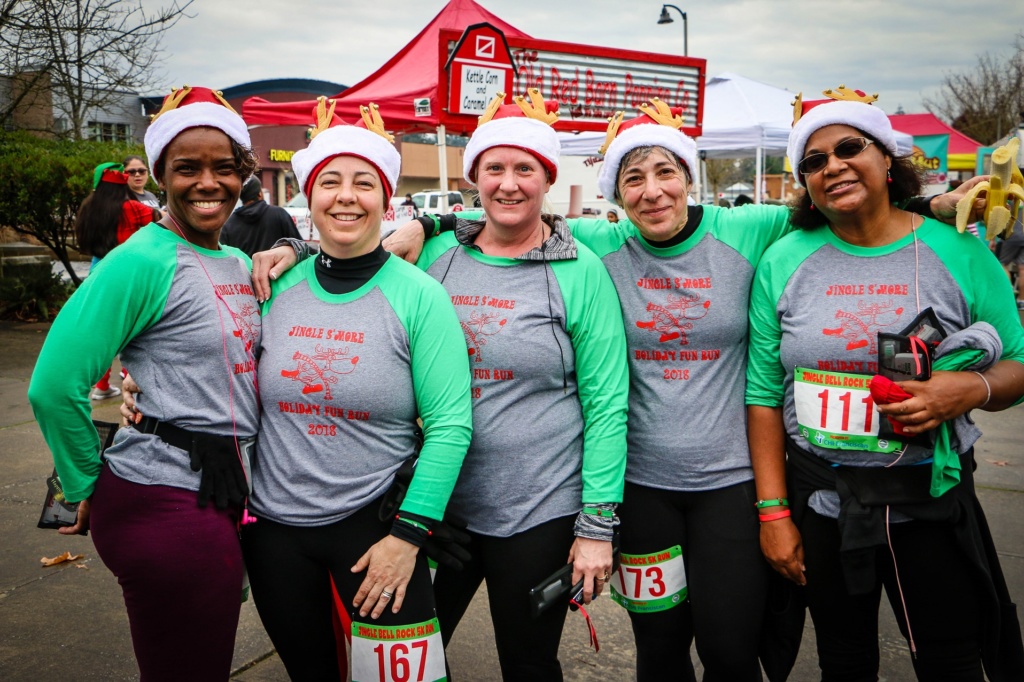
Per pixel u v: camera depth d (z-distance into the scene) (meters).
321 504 1.95
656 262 2.24
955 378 1.88
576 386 2.18
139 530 1.82
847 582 1.98
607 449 2.08
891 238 2.06
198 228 1.93
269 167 22.00
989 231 1.93
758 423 2.22
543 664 2.15
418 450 2.11
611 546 2.06
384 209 2.04
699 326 2.20
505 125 2.08
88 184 9.88
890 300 2.01
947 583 1.99
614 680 2.79
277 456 1.98
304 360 1.95
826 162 2.00
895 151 2.04
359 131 1.99
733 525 2.19
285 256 2.10
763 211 2.29
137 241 1.86
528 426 2.10
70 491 1.86
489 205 2.11
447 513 2.17
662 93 9.68
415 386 1.99
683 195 2.16
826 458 2.09
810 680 2.75
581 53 9.03
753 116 13.16
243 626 3.14
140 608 1.83
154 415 1.85
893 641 2.99
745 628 2.14
